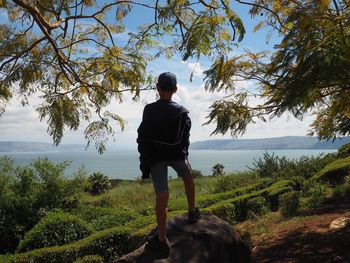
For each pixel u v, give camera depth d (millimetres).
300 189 16984
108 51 7695
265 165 22031
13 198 14125
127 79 7047
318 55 5938
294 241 8984
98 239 10672
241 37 6145
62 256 10344
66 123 7680
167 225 4852
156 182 4219
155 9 7273
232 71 7914
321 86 6848
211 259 4426
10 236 13625
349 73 5895
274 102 7609
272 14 8250
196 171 38500
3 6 7309
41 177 15289
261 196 15562
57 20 7828
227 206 14125
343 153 21422
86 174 16328
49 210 14531
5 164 14875
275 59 7066
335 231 9062
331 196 13836
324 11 6945
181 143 4230
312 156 22375
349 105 9000
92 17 7770
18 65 7430
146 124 4203
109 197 19641
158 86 4301
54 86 7762
